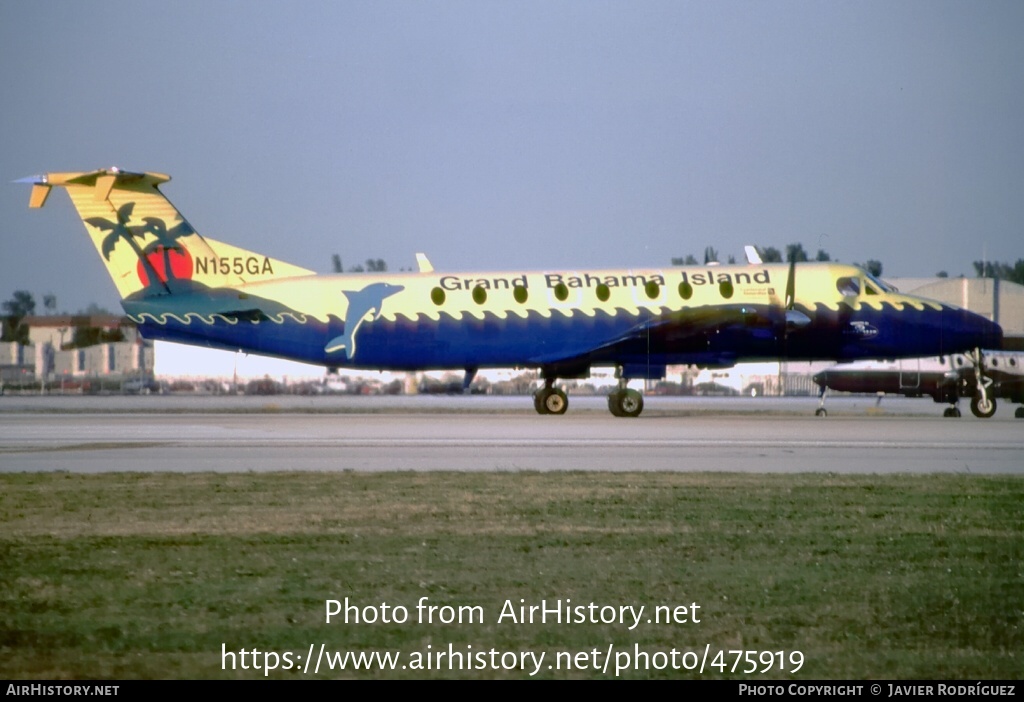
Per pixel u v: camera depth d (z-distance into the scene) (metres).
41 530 30.06
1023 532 29.83
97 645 20.20
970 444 54.03
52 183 73.44
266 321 75.44
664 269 76.31
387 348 75.69
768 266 76.31
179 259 75.56
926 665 19.52
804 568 25.70
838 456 48.56
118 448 52.62
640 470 43.12
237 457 48.50
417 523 30.92
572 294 75.25
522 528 30.20
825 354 75.00
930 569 25.70
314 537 28.98
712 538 28.94
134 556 26.72
